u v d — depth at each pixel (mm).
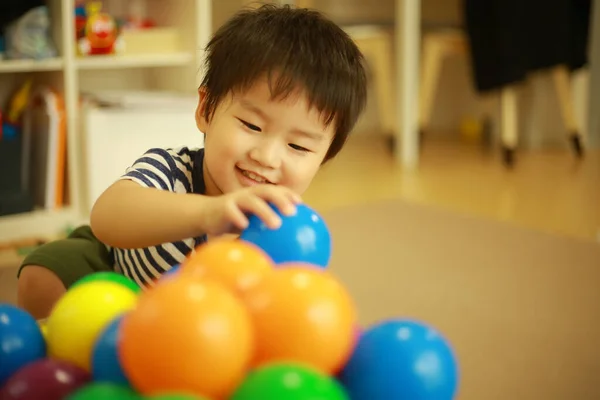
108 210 728
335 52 822
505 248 1740
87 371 520
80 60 2012
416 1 2818
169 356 428
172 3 2262
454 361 525
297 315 469
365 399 492
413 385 489
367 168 2723
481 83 2709
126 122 1990
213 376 432
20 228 1927
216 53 851
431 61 2877
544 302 1405
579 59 2811
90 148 1958
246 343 449
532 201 2254
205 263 523
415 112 2908
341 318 483
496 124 3283
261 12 875
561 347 1206
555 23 2688
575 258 1676
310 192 2324
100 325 545
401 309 1359
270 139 786
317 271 519
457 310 1358
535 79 3139
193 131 2076
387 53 2875
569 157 2980
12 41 1938
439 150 3119
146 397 431
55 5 1979
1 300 1402
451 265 1611
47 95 1996
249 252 540
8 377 536
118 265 976
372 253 1688
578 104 3156
